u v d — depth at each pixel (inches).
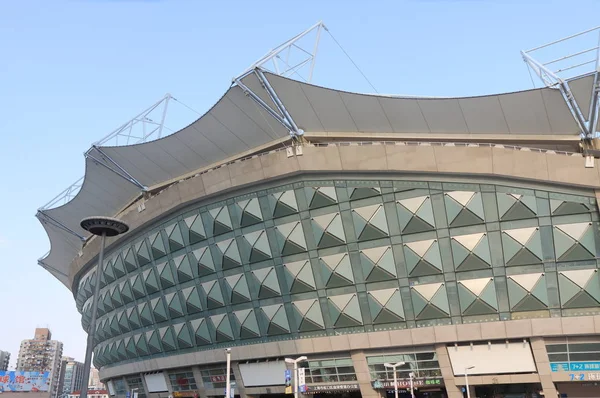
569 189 920.3
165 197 1237.1
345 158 1020.5
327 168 1032.8
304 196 1068.5
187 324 1288.1
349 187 1040.2
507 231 949.8
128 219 1347.2
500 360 963.3
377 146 1003.9
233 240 1158.3
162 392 1440.7
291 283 1088.8
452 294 978.1
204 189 1160.2
